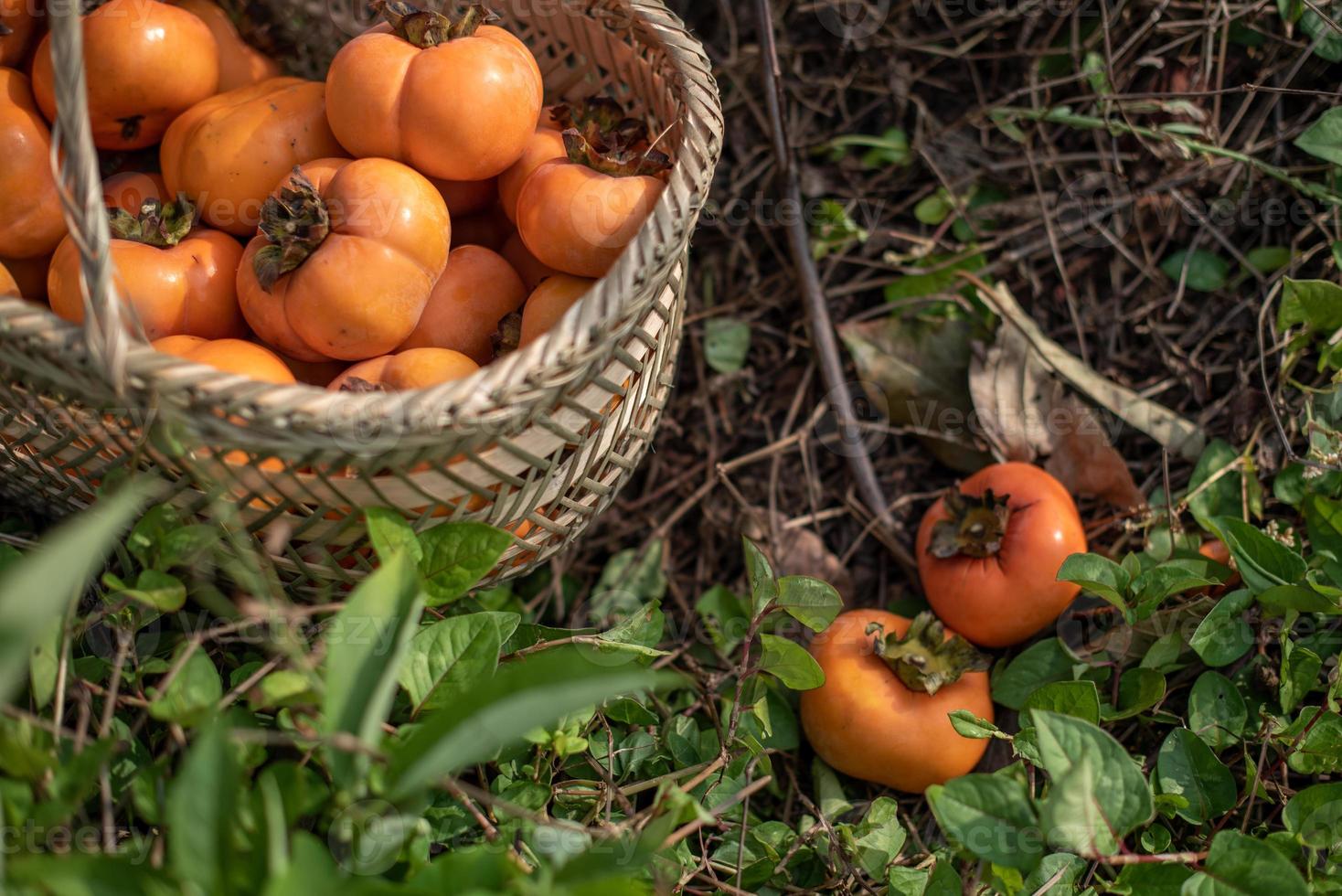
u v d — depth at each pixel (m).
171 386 0.67
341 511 0.71
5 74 0.75
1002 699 0.80
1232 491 0.84
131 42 0.75
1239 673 0.80
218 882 0.64
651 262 0.70
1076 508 0.85
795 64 0.92
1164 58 0.89
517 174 0.77
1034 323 0.88
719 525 0.88
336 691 0.66
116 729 0.71
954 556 0.82
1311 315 0.82
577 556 0.87
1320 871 0.73
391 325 0.73
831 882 0.76
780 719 0.81
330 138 0.76
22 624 0.60
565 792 0.75
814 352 0.89
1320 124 0.81
